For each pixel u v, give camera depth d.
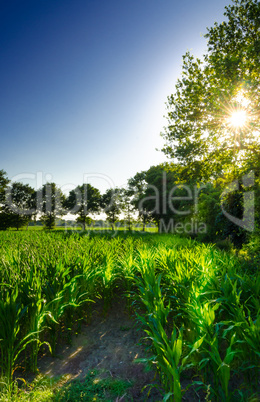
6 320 3.58
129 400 3.24
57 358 4.23
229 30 12.69
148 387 3.50
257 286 4.43
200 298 4.36
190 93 13.29
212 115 12.89
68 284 4.55
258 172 12.54
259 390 3.24
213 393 3.07
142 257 6.74
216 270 5.47
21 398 3.12
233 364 3.67
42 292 4.66
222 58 12.12
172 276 5.16
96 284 6.12
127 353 4.38
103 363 4.09
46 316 4.19
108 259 6.48
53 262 5.89
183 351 3.75
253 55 11.23
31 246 9.99
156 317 3.73
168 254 7.03
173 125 14.38
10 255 6.80
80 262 6.02
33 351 3.77
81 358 4.23
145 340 4.77
